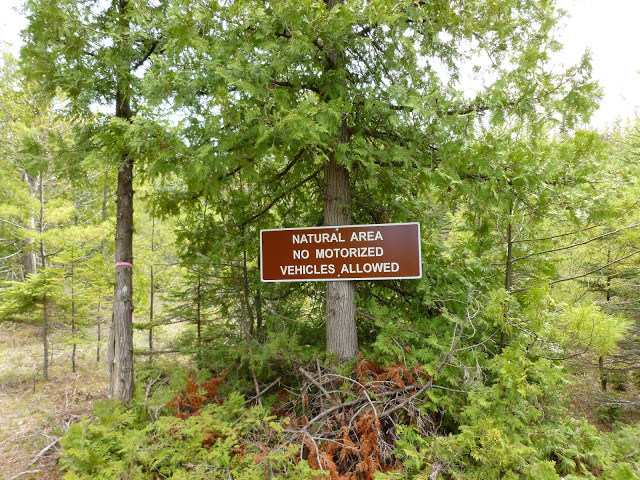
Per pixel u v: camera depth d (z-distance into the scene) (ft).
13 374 25.66
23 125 25.40
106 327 37.76
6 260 36.68
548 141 12.05
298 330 16.75
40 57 13.42
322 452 9.25
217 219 17.84
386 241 11.75
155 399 12.62
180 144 9.48
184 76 9.66
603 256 20.06
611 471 9.68
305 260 12.21
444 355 11.11
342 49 11.44
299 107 8.98
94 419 11.57
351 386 11.20
